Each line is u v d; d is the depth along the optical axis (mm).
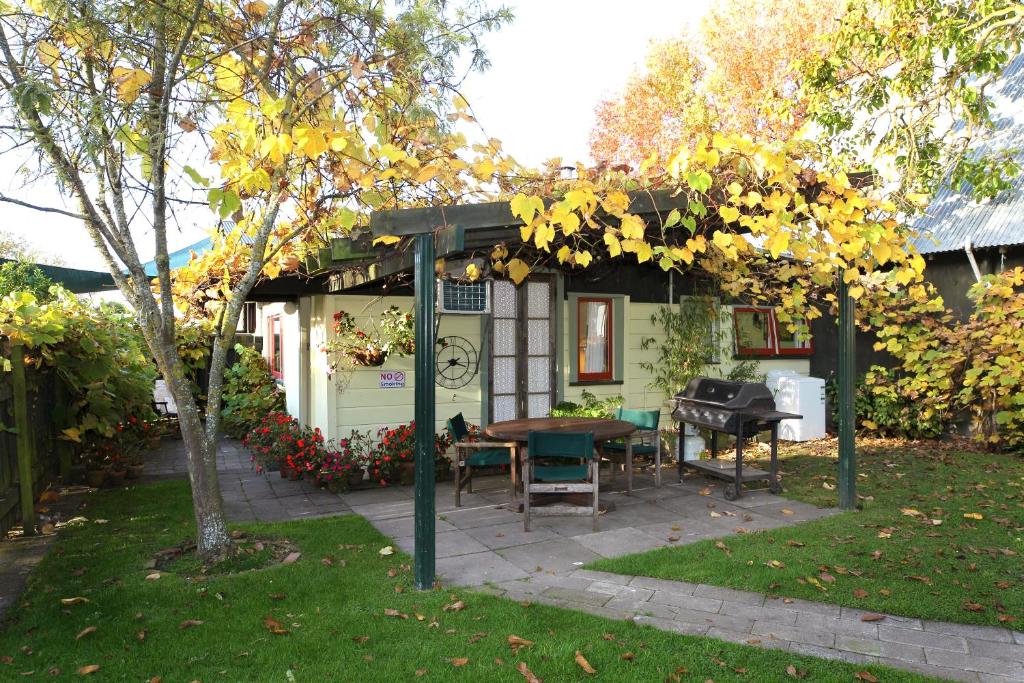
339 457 7258
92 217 4508
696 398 7223
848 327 6062
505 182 4762
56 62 4828
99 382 7363
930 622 3789
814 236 5062
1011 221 9336
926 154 9203
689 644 3490
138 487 7340
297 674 3225
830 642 3539
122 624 3770
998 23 7922
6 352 5473
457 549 5164
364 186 4508
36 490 6352
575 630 3658
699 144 4406
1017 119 10562
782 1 18438
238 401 10945
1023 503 6199
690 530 5617
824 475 7656
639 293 9430
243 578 4461
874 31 8938
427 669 3250
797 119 11109
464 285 8156
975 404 9352
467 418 8352
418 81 5340
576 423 7004
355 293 7762
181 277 6621
